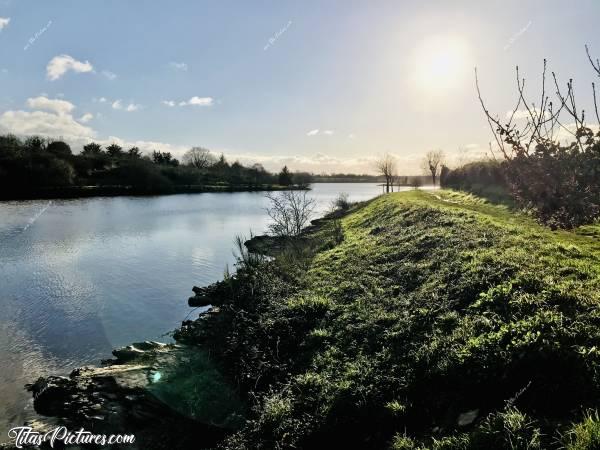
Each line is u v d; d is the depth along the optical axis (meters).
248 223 47.38
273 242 31.92
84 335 15.67
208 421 9.55
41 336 15.54
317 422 8.07
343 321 12.02
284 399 9.17
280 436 8.06
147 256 29.41
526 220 19.16
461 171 43.69
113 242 34.81
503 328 8.17
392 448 6.79
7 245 33.03
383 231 22.72
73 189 80.94
